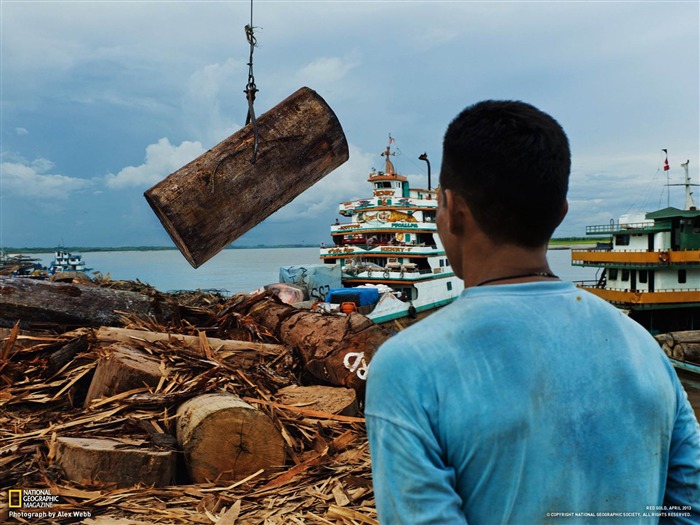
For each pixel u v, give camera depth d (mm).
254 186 4645
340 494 3520
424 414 1017
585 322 1112
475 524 1023
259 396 5020
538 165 1081
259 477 3834
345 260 30203
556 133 1130
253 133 4586
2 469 3598
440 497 970
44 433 4031
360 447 4355
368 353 5809
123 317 6441
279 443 3990
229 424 3846
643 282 26250
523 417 993
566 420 1017
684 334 19609
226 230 4668
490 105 1177
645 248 27031
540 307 1103
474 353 1038
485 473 1002
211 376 4922
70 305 6246
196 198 4434
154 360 5051
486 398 1003
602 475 1027
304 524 3195
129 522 3088
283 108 4812
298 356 6305
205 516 3219
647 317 27328
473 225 1167
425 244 31406
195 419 3826
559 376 1034
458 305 1144
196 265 4812
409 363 1051
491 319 1069
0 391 4840
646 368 1120
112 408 4332
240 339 6969
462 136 1155
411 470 987
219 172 4520
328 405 5039
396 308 25234
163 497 3451
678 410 1191
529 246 1154
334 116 4957
